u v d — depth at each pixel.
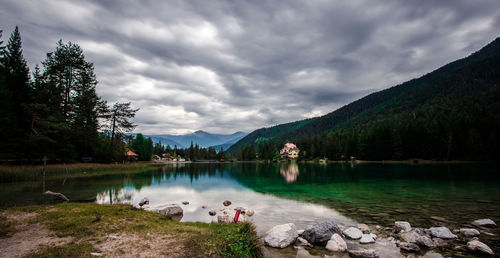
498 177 33.16
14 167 30.09
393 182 30.72
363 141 101.75
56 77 43.53
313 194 22.38
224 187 27.59
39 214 11.37
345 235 10.80
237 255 7.05
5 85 34.69
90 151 51.31
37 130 36.09
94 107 49.34
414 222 12.67
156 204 17.66
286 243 9.58
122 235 8.59
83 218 10.68
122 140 57.00
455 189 23.64
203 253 6.90
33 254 6.47
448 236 10.18
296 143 169.38
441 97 157.38
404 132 84.56
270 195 21.98
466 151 71.25
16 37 41.47
